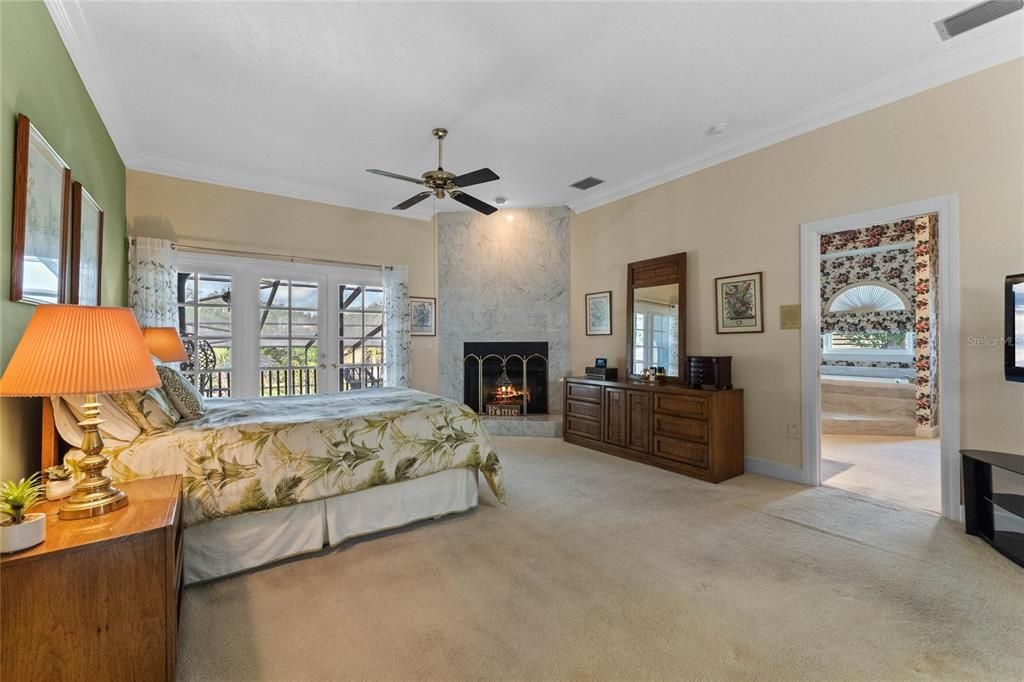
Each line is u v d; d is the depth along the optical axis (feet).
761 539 8.39
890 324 23.56
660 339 14.76
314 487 7.79
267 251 15.30
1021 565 7.20
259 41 8.16
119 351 4.99
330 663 5.24
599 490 11.23
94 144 9.51
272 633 5.79
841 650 5.36
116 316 5.08
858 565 7.38
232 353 14.89
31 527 4.25
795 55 8.73
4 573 4.06
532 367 18.88
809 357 11.39
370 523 8.61
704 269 13.66
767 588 6.72
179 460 6.86
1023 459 7.82
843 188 10.65
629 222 16.10
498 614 6.15
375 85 9.62
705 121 11.40
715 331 13.38
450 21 7.68
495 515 9.68
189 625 5.96
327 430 8.20
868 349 24.39
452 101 10.29
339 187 15.99
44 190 6.47
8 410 5.54
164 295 13.07
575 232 18.39
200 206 14.16
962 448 8.96
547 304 18.70
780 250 11.87
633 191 15.81
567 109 10.71
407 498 9.05
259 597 6.63
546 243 18.70
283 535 7.70
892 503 10.19
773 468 12.11
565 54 8.62
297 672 5.10
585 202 17.62
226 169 14.20
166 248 13.14
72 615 4.34
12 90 5.60
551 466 13.39
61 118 7.42
